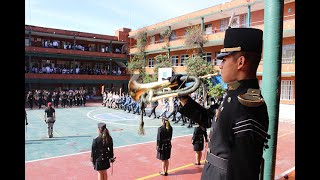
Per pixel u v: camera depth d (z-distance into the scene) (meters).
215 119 2.00
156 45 40.19
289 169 9.69
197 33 31.44
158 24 40.53
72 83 40.72
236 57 1.90
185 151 12.39
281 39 3.04
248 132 1.69
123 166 10.15
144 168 9.93
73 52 40.09
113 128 18.33
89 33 42.16
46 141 14.27
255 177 1.64
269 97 3.09
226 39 1.95
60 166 10.12
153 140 14.64
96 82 41.38
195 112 2.35
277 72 3.06
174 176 9.09
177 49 37.75
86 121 21.34
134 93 2.46
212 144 1.96
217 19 33.97
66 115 24.97
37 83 38.09
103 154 7.31
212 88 14.97
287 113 23.06
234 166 1.68
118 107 30.80
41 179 8.78
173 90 2.35
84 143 13.88
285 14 25.78
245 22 30.41
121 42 45.41
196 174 9.29
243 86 1.89
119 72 45.31
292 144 13.66
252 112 1.76
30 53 36.19
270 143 3.10
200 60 28.05
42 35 39.25
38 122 20.27
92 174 9.28
